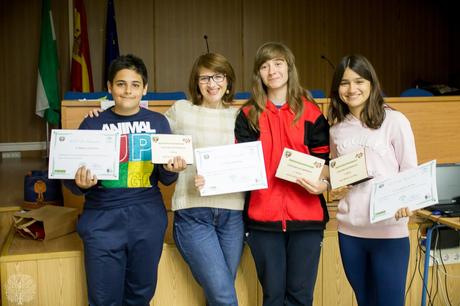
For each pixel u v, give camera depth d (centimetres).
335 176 188
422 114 313
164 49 642
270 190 197
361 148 188
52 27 560
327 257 253
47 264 226
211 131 200
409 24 722
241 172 194
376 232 188
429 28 729
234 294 202
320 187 190
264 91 202
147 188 195
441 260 263
